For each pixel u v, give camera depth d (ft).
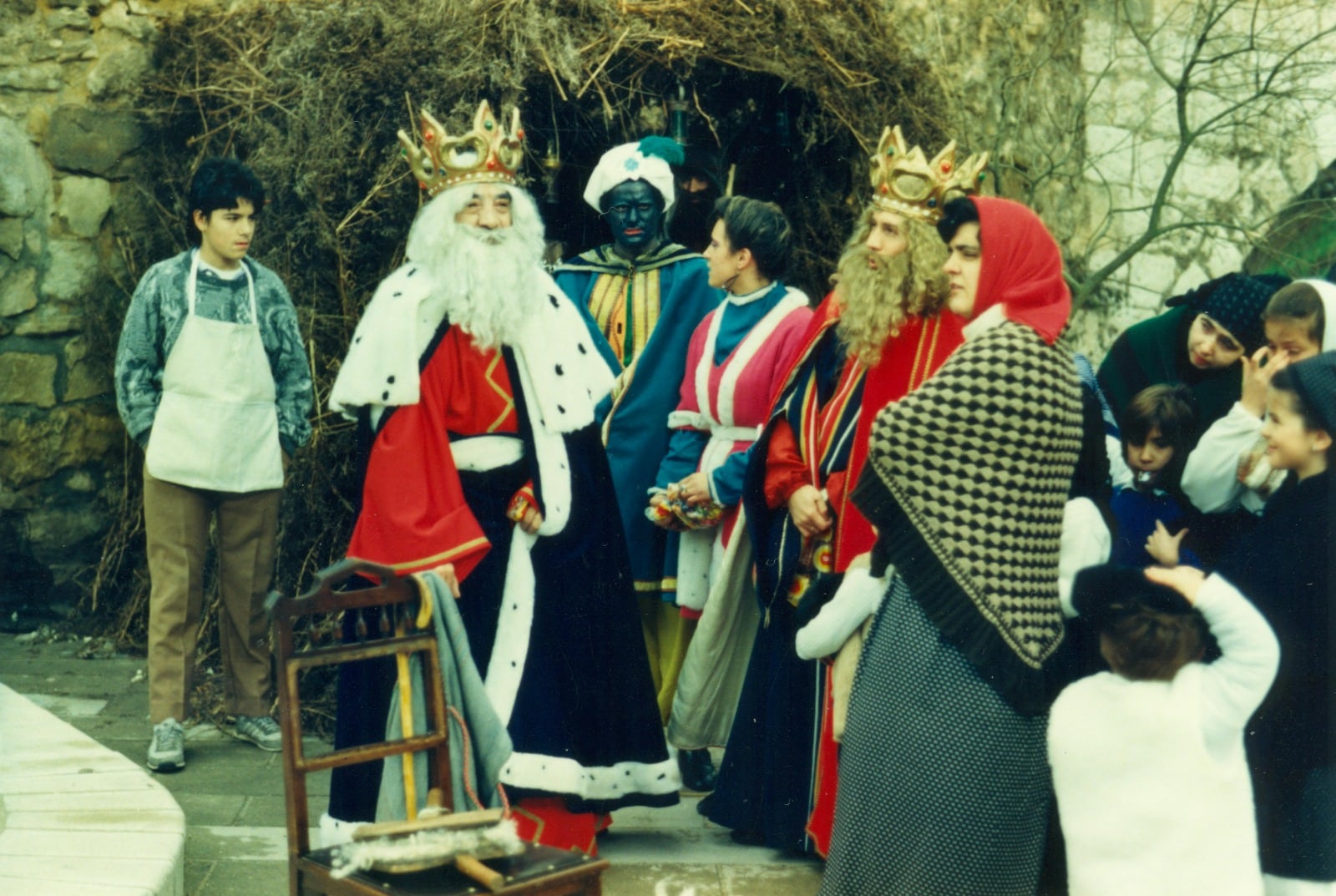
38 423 17.52
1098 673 8.95
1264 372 10.13
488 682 10.61
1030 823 9.02
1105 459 9.87
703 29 16.24
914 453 8.82
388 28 15.49
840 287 10.93
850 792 9.25
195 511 13.43
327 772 13.42
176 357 13.28
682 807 13.05
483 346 10.66
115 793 10.64
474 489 10.89
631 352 14.24
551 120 16.93
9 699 12.89
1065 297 9.12
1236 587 8.97
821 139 17.35
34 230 17.40
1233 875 8.41
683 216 17.57
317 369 15.53
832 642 10.28
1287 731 8.85
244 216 13.47
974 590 8.76
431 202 10.96
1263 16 20.61
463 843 7.67
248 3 17.22
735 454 12.51
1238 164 21.21
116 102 17.58
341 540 15.56
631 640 11.44
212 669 15.78
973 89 19.76
